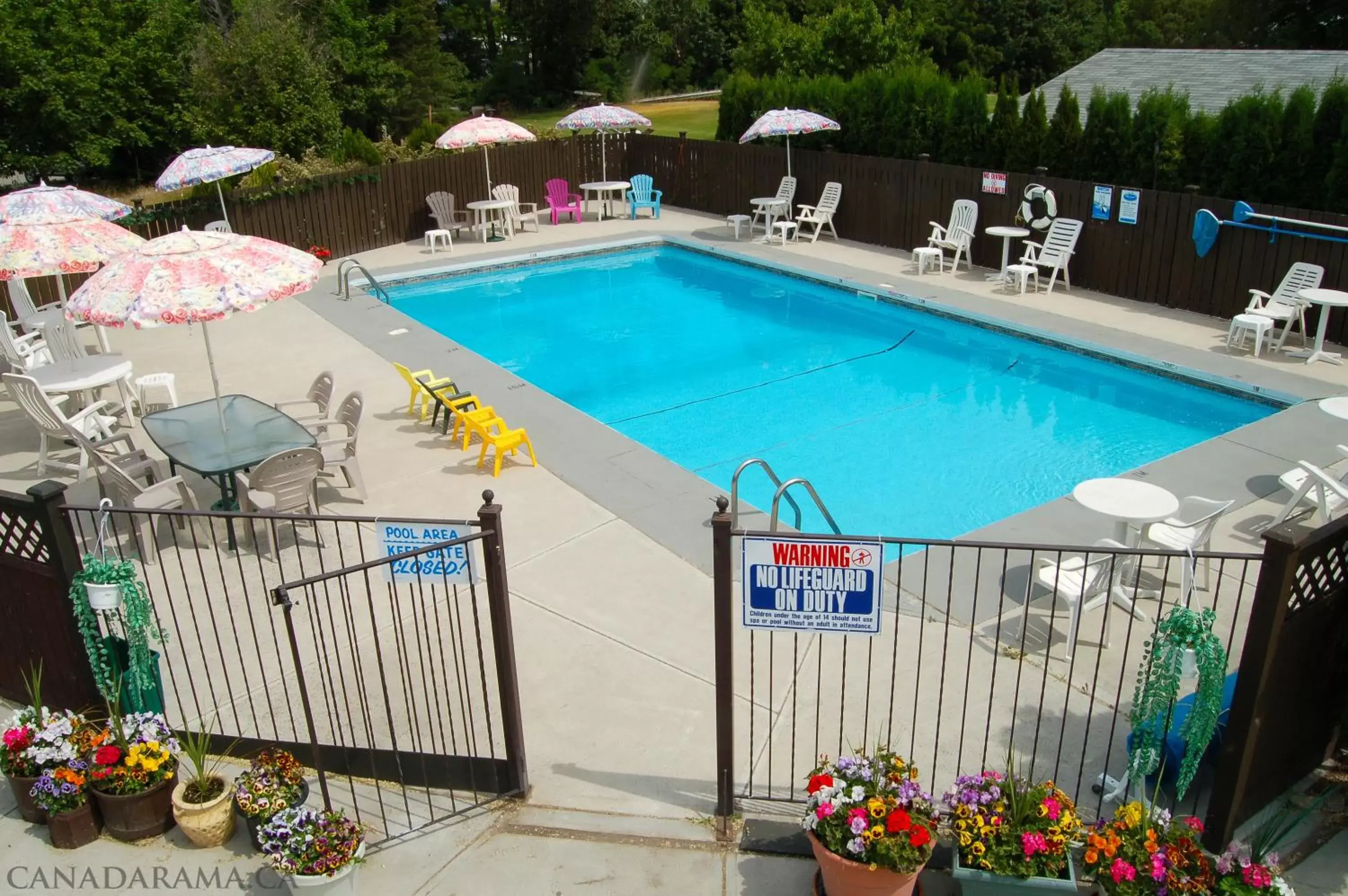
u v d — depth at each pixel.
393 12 39.53
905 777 4.18
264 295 6.75
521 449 9.26
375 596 6.71
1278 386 10.32
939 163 16.72
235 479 7.50
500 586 4.43
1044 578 5.99
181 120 29.38
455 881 4.36
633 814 4.73
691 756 5.14
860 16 30.08
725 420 11.23
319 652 5.75
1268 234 11.98
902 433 10.73
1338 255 11.27
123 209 10.38
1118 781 4.70
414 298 16.41
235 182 22.50
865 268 15.95
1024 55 50.81
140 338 13.12
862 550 4.11
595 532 7.61
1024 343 12.73
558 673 5.86
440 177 19.20
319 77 26.05
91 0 28.88
